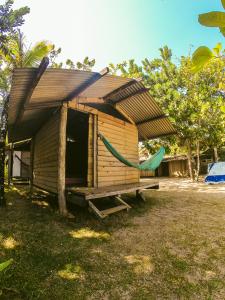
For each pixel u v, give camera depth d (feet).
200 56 2.46
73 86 17.51
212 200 28.32
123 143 27.17
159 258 12.85
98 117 23.39
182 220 19.70
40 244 14.35
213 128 49.19
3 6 23.47
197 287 10.21
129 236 15.98
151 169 25.46
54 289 9.98
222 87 6.77
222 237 15.65
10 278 10.54
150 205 25.61
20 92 15.97
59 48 41.01
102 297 9.57
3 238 14.98
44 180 27.17
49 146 25.49
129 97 23.18
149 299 9.47
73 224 18.13
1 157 24.98
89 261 12.45
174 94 47.06
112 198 25.66
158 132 31.14
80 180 29.01
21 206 24.21
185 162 77.05
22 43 30.09
